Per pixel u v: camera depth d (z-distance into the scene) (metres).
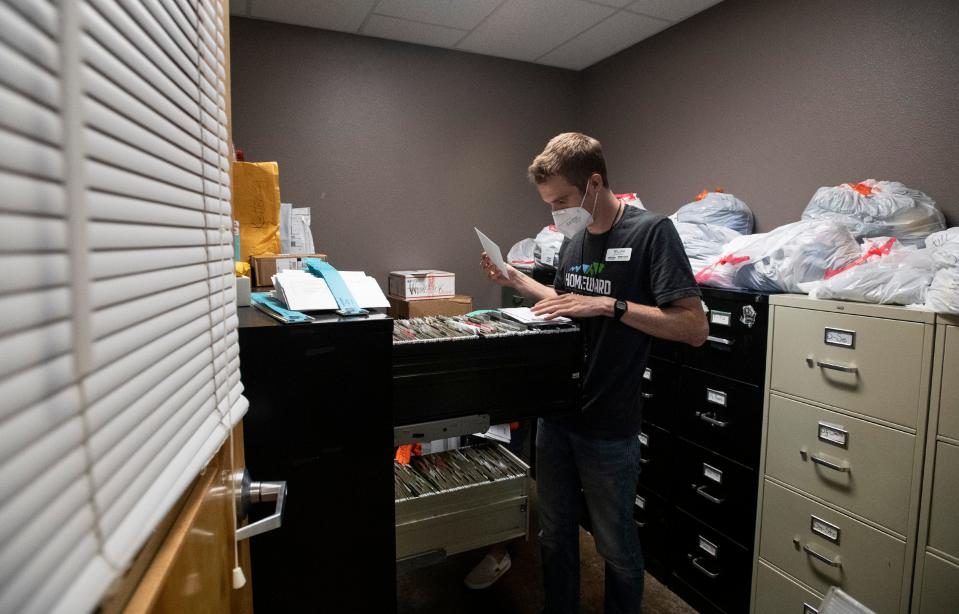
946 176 1.62
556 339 1.29
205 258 0.50
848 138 1.89
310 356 0.91
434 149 2.97
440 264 3.05
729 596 1.72
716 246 1.94
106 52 0.30
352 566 0.97
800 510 1.49
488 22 2.58
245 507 0.68
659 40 2.70
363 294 1.12
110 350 0.30
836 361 1.38
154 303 0.37
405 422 1.13
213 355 0.53
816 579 1.45
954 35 1.59
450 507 1.71
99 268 0.29
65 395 0.25
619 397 1.35
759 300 1.58
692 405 1.83
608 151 3.10
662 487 1.98
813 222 1.63
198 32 0.49
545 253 2.54
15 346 0.21
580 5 2.40
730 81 2.33
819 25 1.97
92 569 0.27
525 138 3.19
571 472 1.48
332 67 2.70
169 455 0.40
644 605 1.86
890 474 1.27
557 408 1.32
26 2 0.22
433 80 2.93
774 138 2.15
